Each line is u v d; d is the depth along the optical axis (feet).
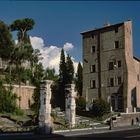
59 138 106.83
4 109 175.11
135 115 206.59
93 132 133.80
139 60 266.77
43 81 129.08
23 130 130.41
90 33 268.82
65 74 320.70
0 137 107.34
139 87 261.65
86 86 266.57
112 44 255.09
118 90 247.91
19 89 208.23
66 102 159.12
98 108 204.85
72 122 156.04
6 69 234.99
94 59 264.31
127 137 103.96
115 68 251.19
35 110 177.27
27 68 251.19
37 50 265.54
